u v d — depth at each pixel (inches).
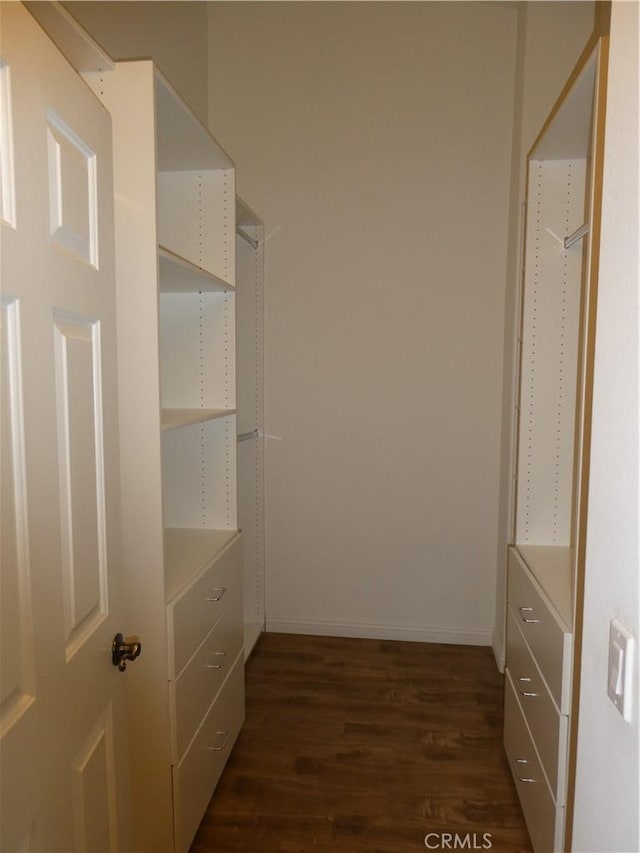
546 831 63.3
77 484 39.9
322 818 76.3
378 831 74.3
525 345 82.4
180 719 64.9
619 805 30.5
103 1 88.7
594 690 34.2
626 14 30.6
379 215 120.4
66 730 37.9
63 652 37.4
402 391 122.6
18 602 32.4
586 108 63.2
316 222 122.1
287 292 123.9
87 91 41.3
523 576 76.3
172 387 88.0
